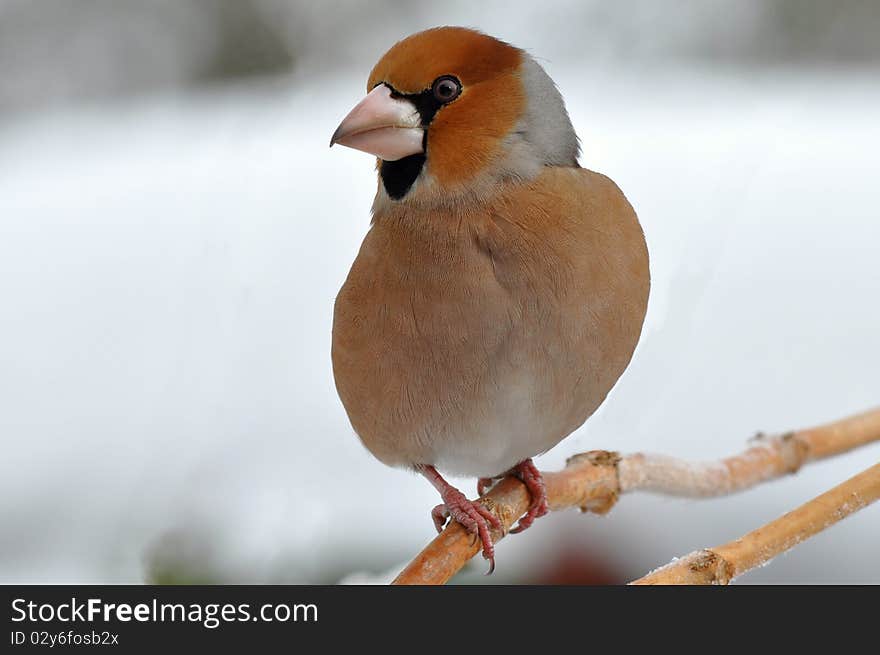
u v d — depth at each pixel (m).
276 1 17.33
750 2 16.66
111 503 9.30
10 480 9.74
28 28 17.97
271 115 15.45
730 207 12.38
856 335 10.86
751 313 11.05
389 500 8.98
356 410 6.91
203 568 8.18
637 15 16.77
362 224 12.77
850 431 7.47
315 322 11.41
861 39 16.47
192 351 11.15
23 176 14.80
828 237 11.95
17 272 12.36
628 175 13.07
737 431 9.88
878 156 13.51
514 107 6.43
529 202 6.36
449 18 17.16
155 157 14.60
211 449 9.83
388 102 6.45
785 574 8.95
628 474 7.03
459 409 6.57
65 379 11.04
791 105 15.01
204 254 12.43
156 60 17.72
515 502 6.78
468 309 6.35
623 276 6.49
